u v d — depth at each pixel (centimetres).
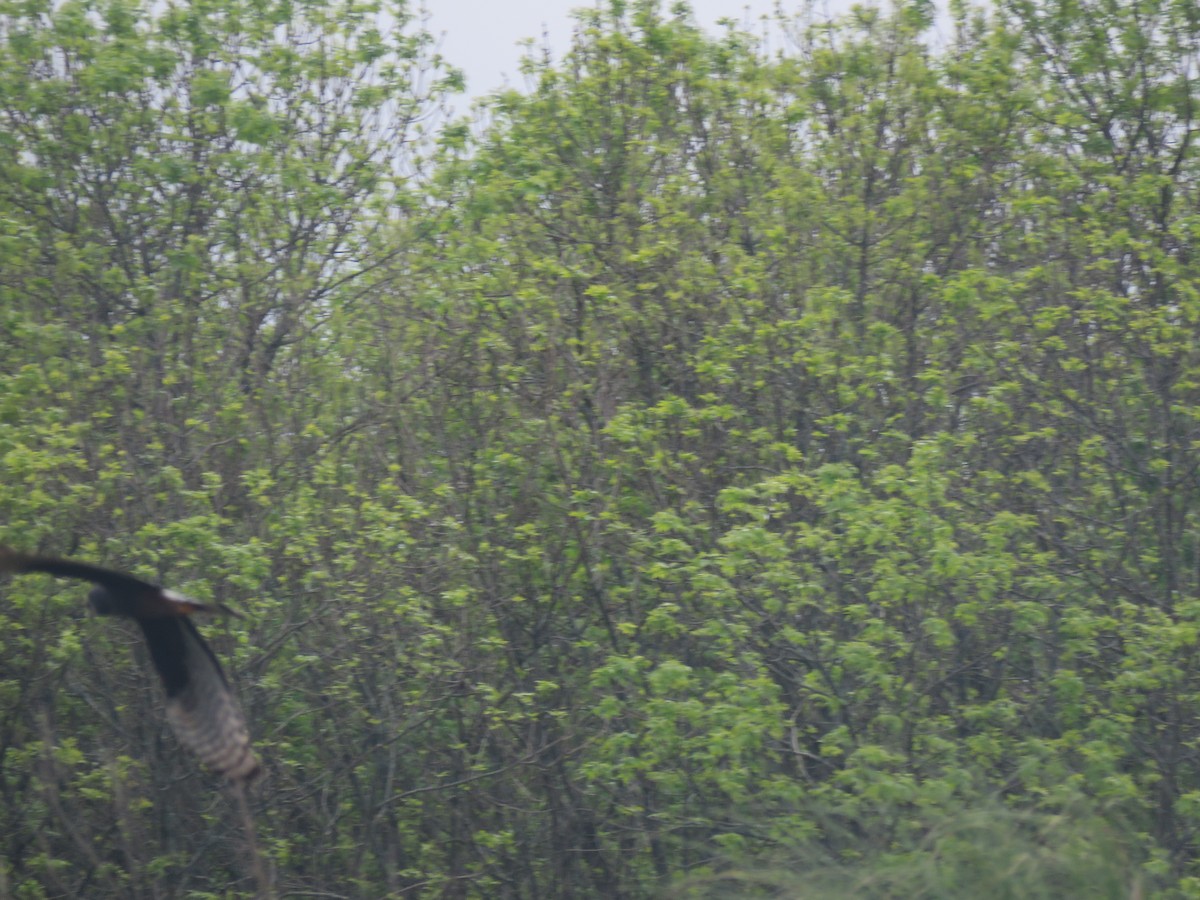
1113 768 5325
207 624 5744
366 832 6200
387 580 6047
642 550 6378
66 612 5847
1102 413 6812
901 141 7712
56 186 7225
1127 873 3744
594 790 6375
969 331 6981
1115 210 7038
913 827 4647
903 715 5575
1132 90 7506
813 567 6062
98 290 7056
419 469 6669
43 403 6172
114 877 6094
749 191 7650
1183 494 6488
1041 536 6234
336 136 7850
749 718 5188
